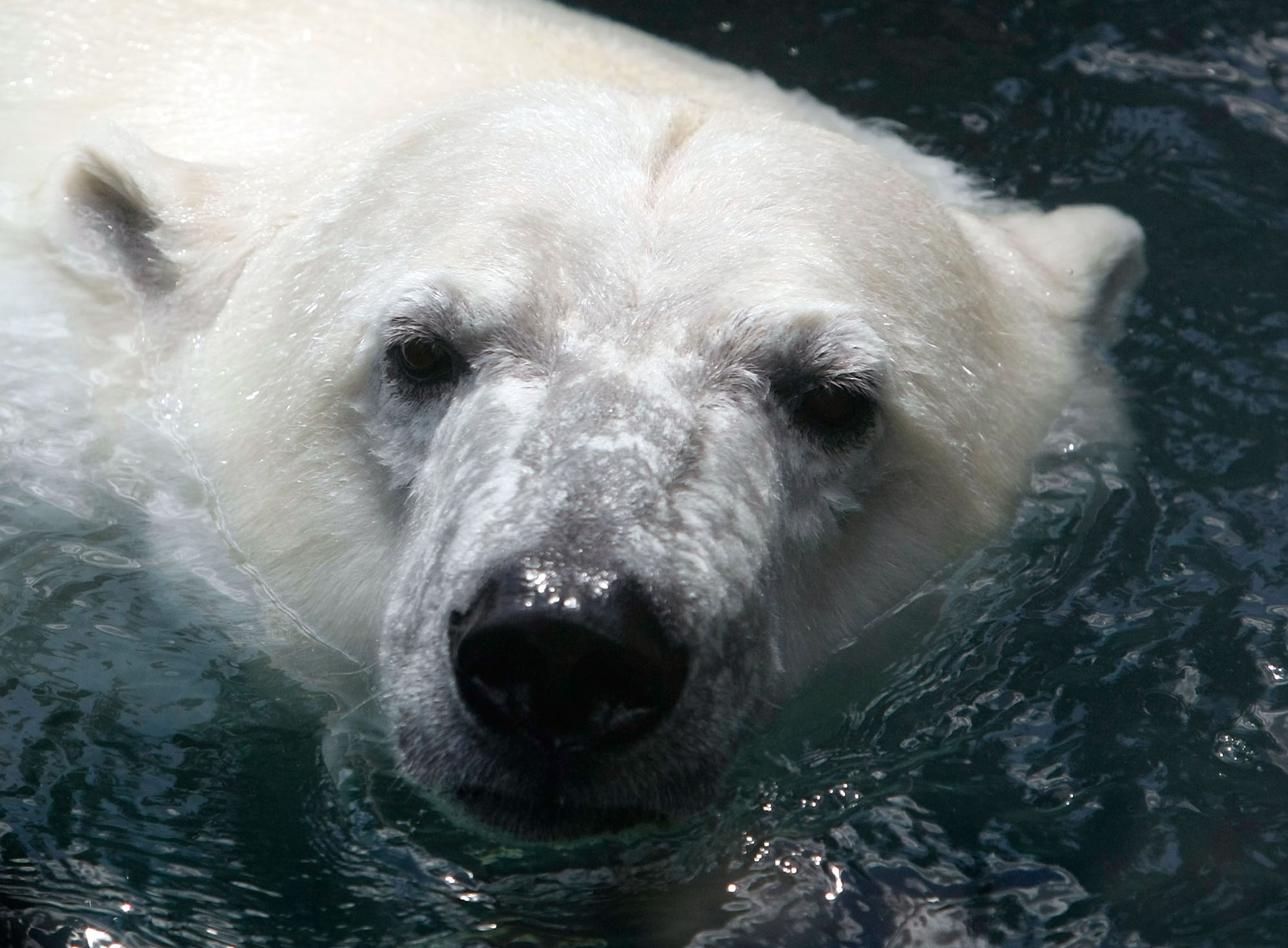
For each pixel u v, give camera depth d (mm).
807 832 4895
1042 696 5527
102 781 5023
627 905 4621
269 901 4641
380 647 5082
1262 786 5129
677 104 6293
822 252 5539
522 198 5543
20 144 7512
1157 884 4738
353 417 5590
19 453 6336
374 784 4984
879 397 5402
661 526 4582
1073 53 10633
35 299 6816
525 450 4816
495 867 4754
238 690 5441
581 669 4176
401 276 5516
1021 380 6562
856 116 9680
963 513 5934
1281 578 6102
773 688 5047
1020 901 4668
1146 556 6219
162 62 7836
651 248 5402
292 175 6691
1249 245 8672
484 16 8664
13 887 4602
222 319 6363
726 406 5105
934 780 5160
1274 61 10523
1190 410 7199
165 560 5934
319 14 8203
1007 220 8016
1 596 5730
